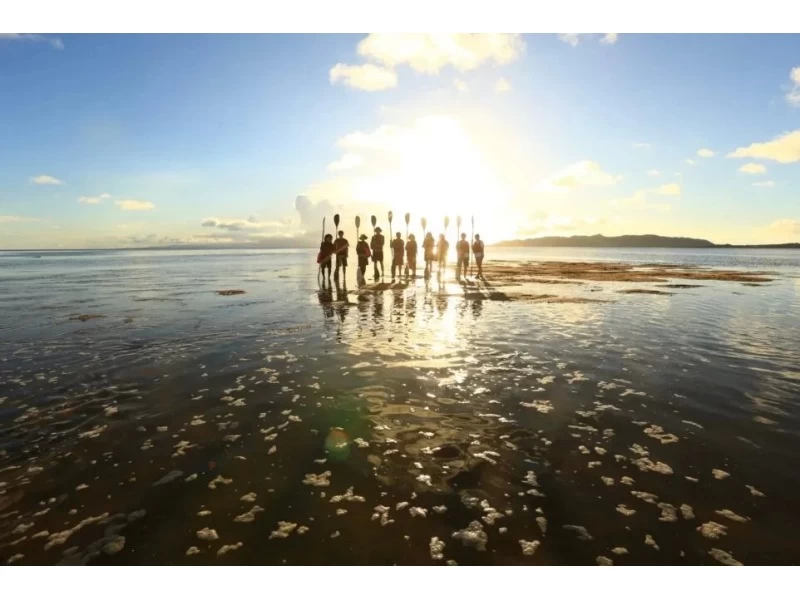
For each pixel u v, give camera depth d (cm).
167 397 577
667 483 368
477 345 868
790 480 371
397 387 614
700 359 764
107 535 311
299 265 4359
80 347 853
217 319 1164
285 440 452
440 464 404
